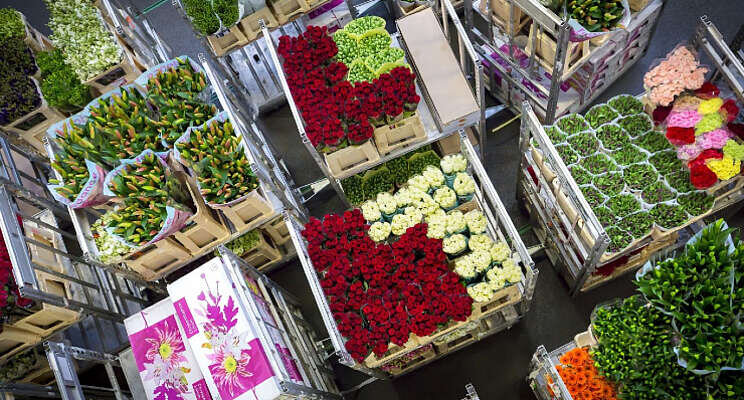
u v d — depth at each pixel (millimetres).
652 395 3529
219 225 5004
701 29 4605
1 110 5613
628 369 3629
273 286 5223
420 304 4234
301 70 5230
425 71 5242
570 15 4785
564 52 4832
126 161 4816
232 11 5617
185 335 4336
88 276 5555
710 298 3289
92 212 5273
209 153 4781
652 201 4621
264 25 5355
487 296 4270
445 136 5238
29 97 5668
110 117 5199
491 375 5422
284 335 4742
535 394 5160
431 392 5469
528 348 5445
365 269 4430
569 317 5484
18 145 6090
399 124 4961
